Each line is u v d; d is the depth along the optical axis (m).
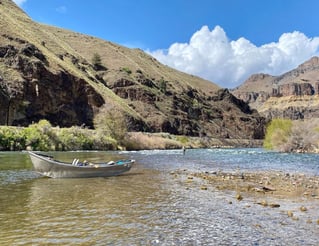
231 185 20.17
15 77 84.94
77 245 9.05
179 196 16.33
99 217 12.04
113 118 77.69
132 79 154.12
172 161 40.19
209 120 175.88
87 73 129.25
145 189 18.39
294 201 15.52
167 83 182.75
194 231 10.48
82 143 64.69
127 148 77.69
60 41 152.50
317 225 11.30
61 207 13.54
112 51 190.12
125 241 9.45
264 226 11.12
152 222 11.47
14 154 44.19
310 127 71.88
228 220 11.84
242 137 180.38
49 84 92.31
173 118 144.62
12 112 80.06
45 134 58.50
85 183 20.55
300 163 39.00
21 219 11.57
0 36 94.12
